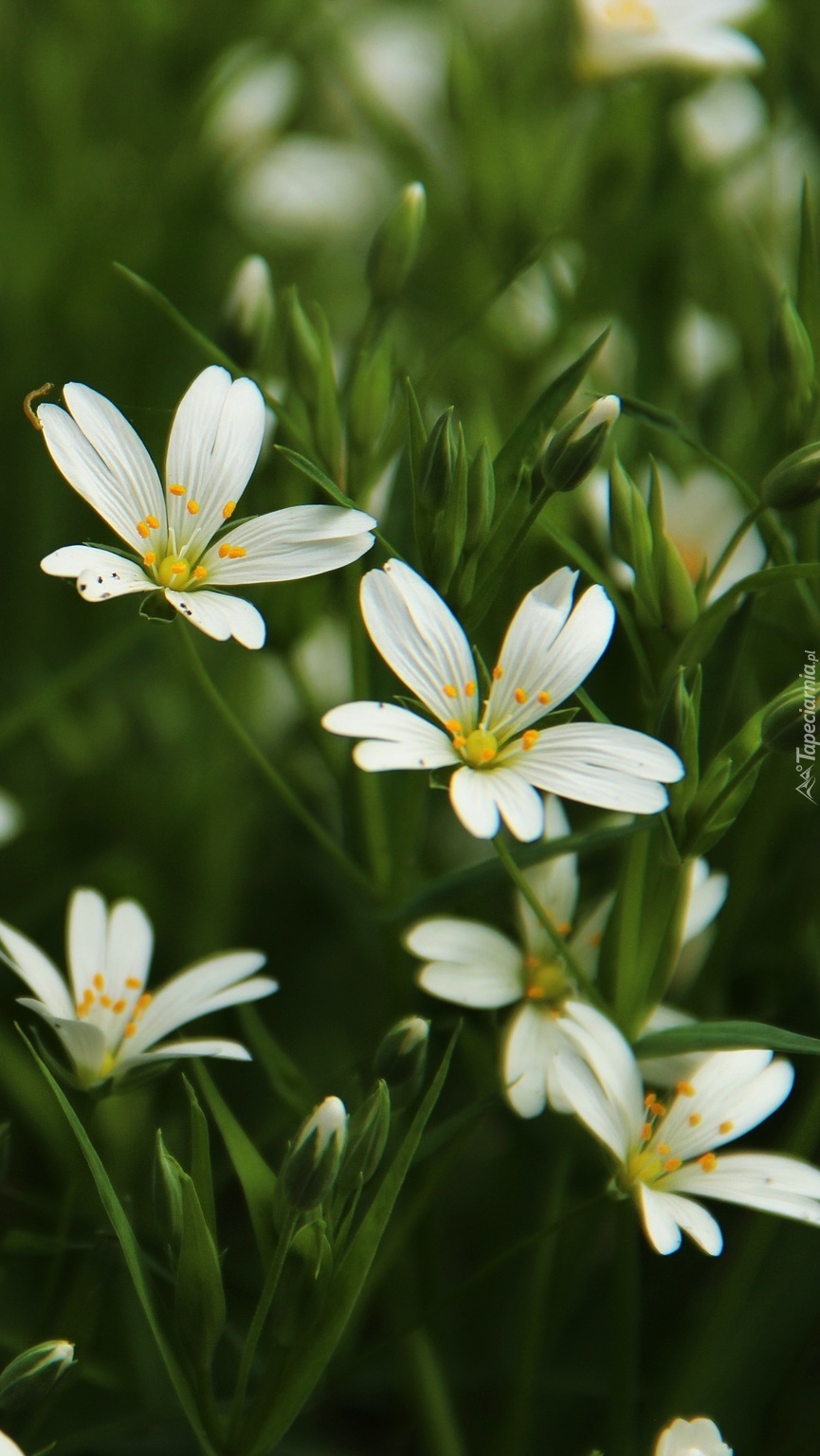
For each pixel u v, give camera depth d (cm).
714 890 41
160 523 39
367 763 38
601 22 47
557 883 41
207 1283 38
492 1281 43
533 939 41
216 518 39
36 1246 39
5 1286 42
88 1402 41
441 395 47
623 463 45
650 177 48
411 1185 41
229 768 46
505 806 38
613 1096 39
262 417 39
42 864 47
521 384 46
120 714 48
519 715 39
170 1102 44
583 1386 42
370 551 41
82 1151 39
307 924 46
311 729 42
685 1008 42
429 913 41
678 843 39
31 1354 38
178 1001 40
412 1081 39
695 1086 39
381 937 42
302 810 41
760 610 43
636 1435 41
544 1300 41
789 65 48
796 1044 39
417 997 42
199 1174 38
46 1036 44
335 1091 42
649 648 40
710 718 40
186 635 40
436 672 38
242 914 46
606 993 40
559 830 41
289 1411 38
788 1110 42
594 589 39
